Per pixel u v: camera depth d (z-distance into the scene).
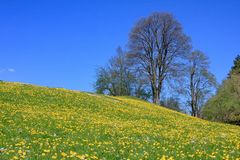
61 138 17.72
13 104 31.66
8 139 16.06
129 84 99.44
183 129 28.83
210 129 31.95
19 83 47.53
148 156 14.43
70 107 35.12
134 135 21.36
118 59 97.56
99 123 26.02
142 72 72.50
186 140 20.83
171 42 71.25
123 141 18.55
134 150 15.84
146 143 18.31
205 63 81.88
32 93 39.56
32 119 24.06
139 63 72.12
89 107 36.88
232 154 16.53
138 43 71.69
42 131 19.72
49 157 12.83
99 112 34.72
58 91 44.69
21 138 16.69
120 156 14.20
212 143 20.20
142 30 71.56
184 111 93.94
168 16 70.88
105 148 15.75
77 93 46.72
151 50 72.25
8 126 20.16
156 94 72.56
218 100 73.00
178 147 17.72
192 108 85.75
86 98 43.03
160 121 34.06
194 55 82.00
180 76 71.94
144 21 71.56
